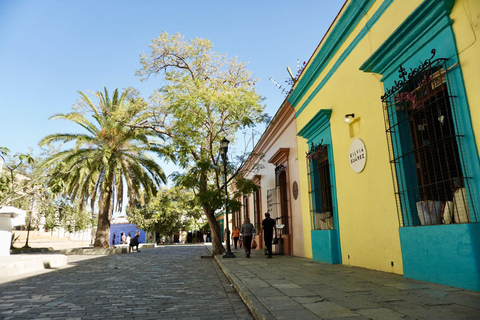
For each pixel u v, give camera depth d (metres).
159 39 15.92
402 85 5.84
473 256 4.42
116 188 21.52
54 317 4.49
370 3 7.29
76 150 19.48
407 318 3.32
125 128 20.28
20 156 10.23
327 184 9.95
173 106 13.68
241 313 4.63
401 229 5.96
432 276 5.17
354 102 8.04
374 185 7.16
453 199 4.97
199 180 15.81
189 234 51.25
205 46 16.22
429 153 5.82
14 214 13.35
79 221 35.56
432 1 5.13
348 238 8.34
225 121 15.62
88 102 20.17
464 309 3.57
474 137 4.60
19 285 7.42
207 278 8.41
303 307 3.93
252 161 20.75
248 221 13.02
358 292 4.71
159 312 4.75
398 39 6.01
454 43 4.94
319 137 10.27
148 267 11.54
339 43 8.84
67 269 10.99
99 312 4.77
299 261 9.98
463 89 4.77
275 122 14.88
